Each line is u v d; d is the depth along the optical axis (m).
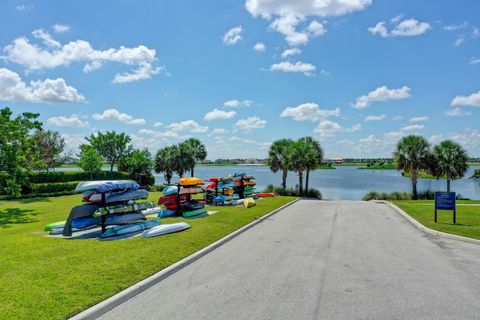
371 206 22.28
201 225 13.22
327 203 24.62
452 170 34.16
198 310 5.53
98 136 50.47
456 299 5.99
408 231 12.78
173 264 7.83
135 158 41.53
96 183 12.02
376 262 8.42
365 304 5.76
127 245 9.66
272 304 5.77
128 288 6.25
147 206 13.16
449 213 16.80
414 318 5.23
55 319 4.92
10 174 18.47
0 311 5.13
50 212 17.64
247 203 20.09
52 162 41.12
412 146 34.25
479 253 9.34
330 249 9.82
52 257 8.29
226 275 7.38
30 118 20.20
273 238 11.43
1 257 8.29
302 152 38.00
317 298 6.04
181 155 46.12
